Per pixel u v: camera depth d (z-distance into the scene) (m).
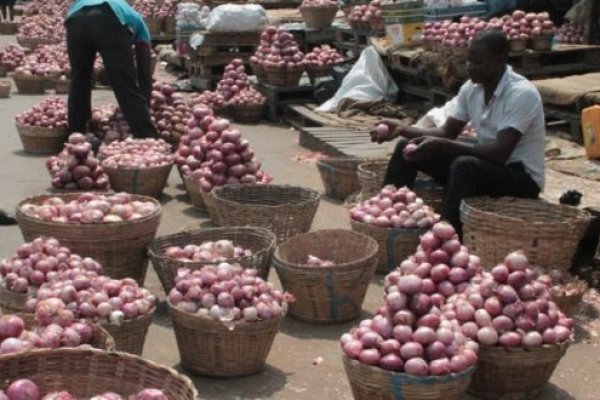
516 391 4.13
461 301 4.12
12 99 13.52
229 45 13.30
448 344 3.74
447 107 8.38
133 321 4.15
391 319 3.82
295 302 5.07
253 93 11.82
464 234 5.38
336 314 5.05
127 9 8.48
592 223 5.83
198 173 7.08
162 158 7.68
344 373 4.47
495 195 5.73
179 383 3.17
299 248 5.45
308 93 11.91
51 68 14.17
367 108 10.96
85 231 5.01
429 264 4.39
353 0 13.61
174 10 18.48
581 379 4.43
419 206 5.80
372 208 5.86
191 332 4.31
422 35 10.42
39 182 8.22
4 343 3.47
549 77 10.11
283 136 10.82
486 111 5.83
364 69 11.24
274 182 8.44
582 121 7.81
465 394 4.25
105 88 14.84
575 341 4.87
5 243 6.38
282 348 4.77
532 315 4.05
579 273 5.73
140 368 3.29
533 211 5.51
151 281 5.72
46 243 4.57
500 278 4.14
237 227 5.58
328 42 13.91
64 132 9.38
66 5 23.75
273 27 12.59
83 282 4.22
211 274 4.42
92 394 3.33
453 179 5.61
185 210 7.42
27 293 4.34
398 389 3.68
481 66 5.66
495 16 11.72
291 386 4.32
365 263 5.00
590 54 10.23
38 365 3.31
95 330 3.78
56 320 3.77
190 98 12.16
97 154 8.22
